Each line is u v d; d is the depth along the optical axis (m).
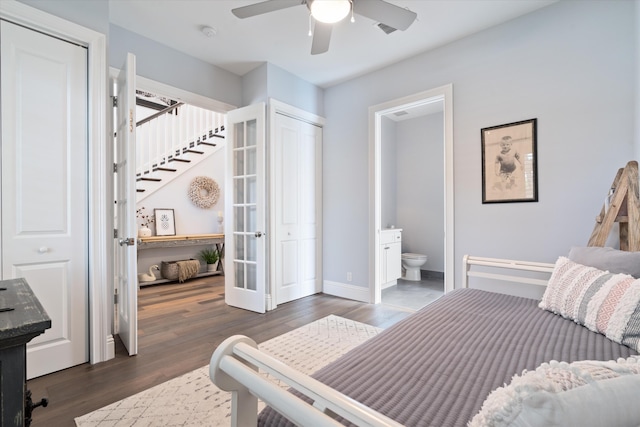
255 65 3.44
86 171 2.13
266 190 3.41
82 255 2.11
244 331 2.75
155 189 4.97
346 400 0.56
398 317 3.12
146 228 4.75
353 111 3.79
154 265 4.82
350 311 3.32
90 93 2.13
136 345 2.27
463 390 0.89
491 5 2.43
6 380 0.73
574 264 1.67
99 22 2.17
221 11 2.52
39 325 0.75
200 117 5.56
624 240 1.96
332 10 1.81
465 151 2.86
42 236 1.96
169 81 3.05
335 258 3.98
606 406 0.47
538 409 0.46
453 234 2.92
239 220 3.61
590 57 2.27
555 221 2.41
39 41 1.95
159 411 1.62
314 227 4.02
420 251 5.24
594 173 2.25
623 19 2.15
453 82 2.94
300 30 2.78
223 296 3.97
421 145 5.23
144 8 2.47
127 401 1.71
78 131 2.10
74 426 1.50
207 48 3.09
